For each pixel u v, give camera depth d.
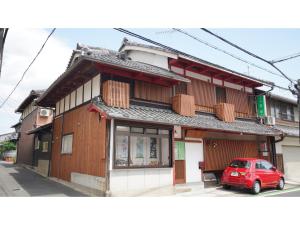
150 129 11.23
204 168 13.76
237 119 16.78
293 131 20.19
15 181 14.52
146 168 10.65
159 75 11.36
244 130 14.25
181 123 11.06
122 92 10.78
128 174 10.11
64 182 13.77
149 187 10.58
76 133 13.02
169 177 11.33
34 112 23.69
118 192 9.73
